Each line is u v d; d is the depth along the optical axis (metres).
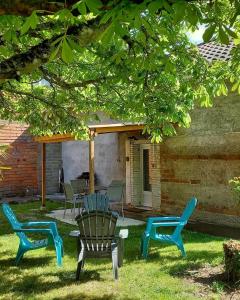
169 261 6.96
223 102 10.35
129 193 14.48
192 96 5.04
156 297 5.26
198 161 11.17
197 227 10.18
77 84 5.62
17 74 2.66
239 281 5.54
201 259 6.99
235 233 9.33
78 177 16.91
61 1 1.96
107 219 6.23
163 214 12.40
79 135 8.80
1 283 5.94
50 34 4.02
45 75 5.69
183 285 5.70
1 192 16.95
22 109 8.16
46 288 5.72
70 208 14.06
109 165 15.74
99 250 6.24
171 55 4.42
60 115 7.86
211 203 10.77
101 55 4.43
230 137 10.16
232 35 2.06
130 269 6.55
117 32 1.89
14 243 8.59
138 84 4.62
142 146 14.20
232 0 2.04
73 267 6.76
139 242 8.54
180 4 1.88
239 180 7.44
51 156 18.72
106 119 12.33
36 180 18.17
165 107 5.28
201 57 4.86
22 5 1.94
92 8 1.72
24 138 17.72
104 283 5.90
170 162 12.17
